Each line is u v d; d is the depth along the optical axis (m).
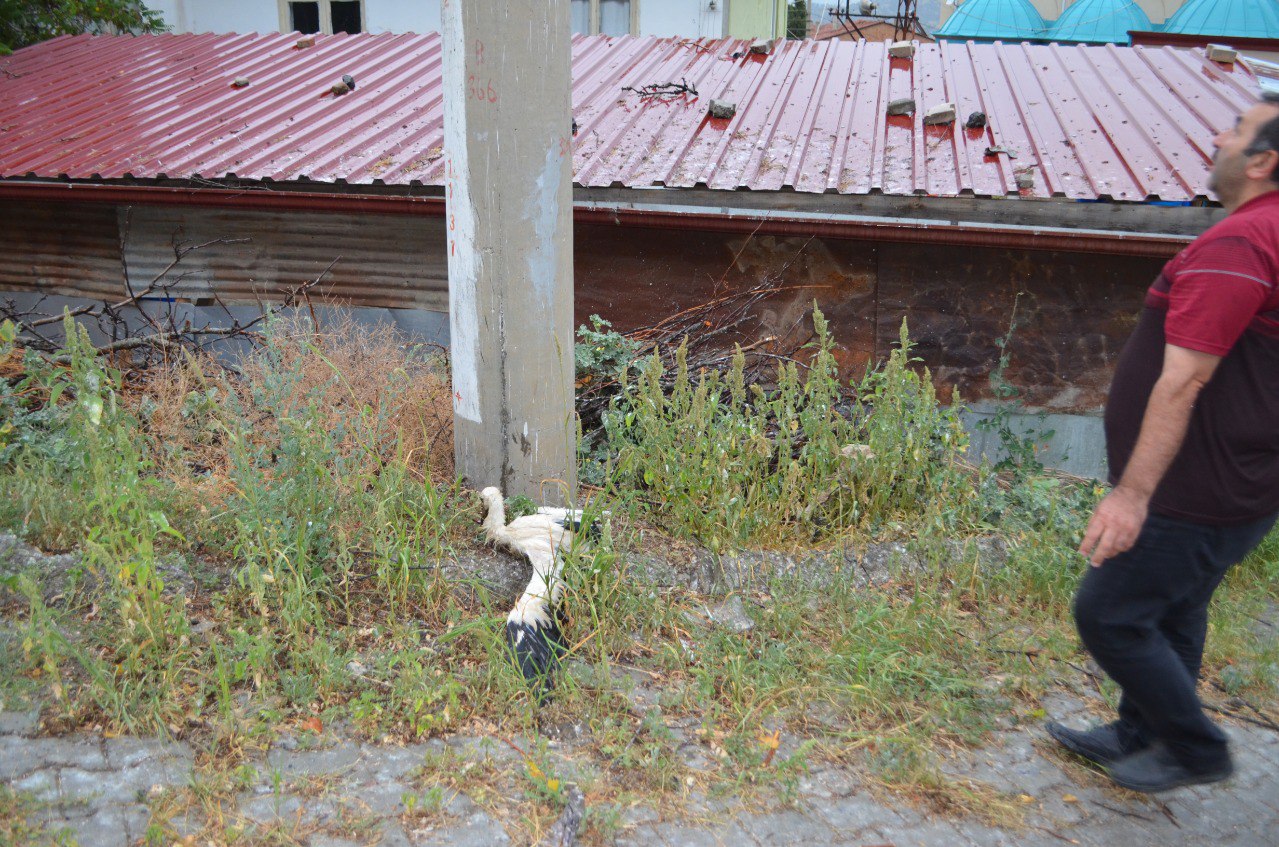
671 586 4.08
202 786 2.67
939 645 3.81
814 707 3.41
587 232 7.16
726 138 7.37
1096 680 3.71
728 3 16.11
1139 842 2.87
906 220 6.44
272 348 4.30
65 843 2.40
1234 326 2.31
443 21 4.02
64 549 3.67
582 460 5.02
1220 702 3.68
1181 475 2.54
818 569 4.30
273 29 16.84
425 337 7.53
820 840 2.77
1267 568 4.69
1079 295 6.73
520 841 2.62
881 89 8.40
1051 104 7.81
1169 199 6.12
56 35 13.26
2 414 4.62
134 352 6.06
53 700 2.95
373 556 3.84
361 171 7.04
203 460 4.63
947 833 2.85
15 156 7.75
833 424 5.04
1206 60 8.95
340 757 2.90
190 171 7.19
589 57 9.48
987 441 7.04
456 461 4.57
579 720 3.18
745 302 7.06
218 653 2.94
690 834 2.74
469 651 3.46
